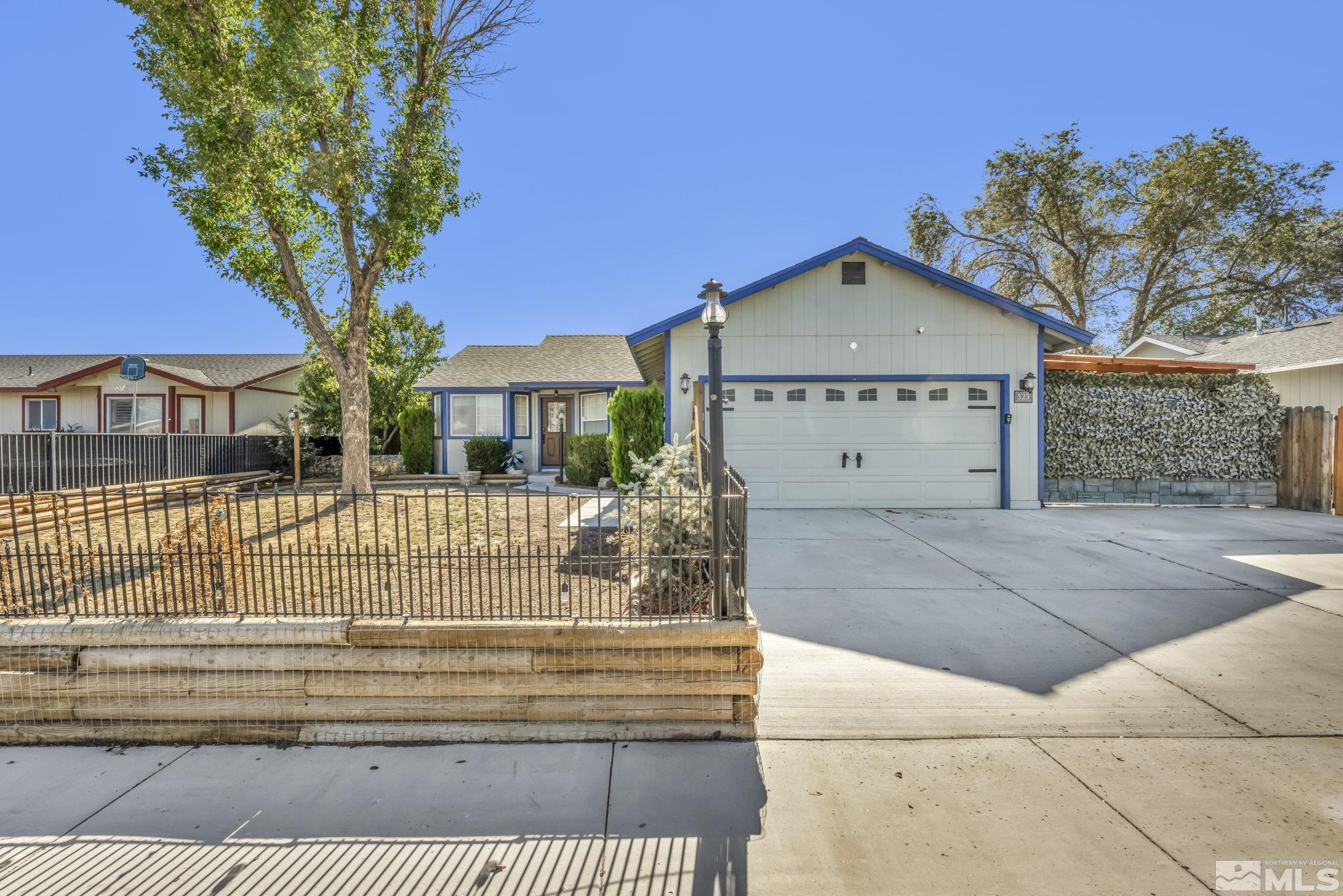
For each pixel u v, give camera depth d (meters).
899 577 6.07
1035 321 10.06
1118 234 23.39
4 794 2.80
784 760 3.00
